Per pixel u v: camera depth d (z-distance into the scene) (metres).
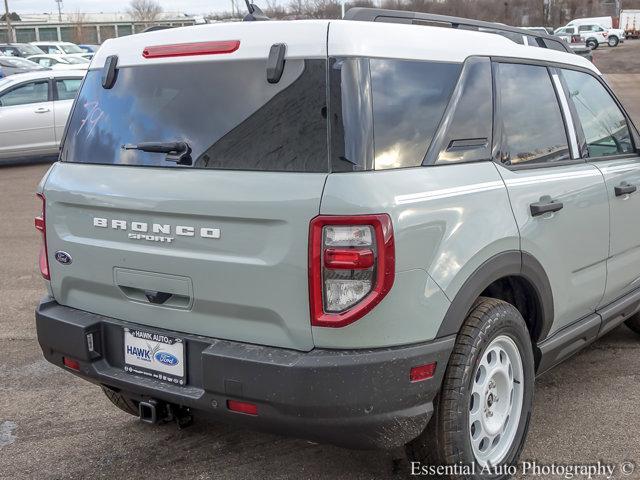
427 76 2.97
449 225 2.79
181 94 3.03
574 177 3.68
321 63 2.71
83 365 3.20
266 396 2.64
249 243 2.70
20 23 86.50
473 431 3.05
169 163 2.98
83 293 3.29
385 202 2.57
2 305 6.06
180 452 3.62
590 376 4.44
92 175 3.18
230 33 2.95
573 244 3.62
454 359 2.86
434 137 2.91
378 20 3.34
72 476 3.41
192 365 2.93
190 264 2.83
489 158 3.18
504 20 46.53
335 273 2.56
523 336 3.22
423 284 2.69
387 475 3.33
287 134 2.72
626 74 30.20
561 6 61.25
